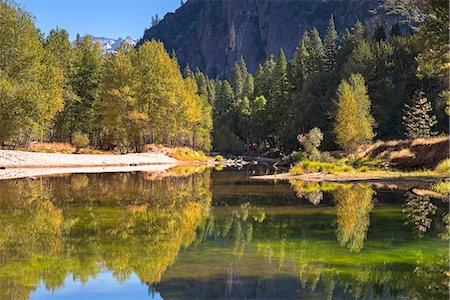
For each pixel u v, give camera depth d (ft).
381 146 106.01
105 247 21.81
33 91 117.80
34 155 106.73
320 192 51.52
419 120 150.30
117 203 40.34
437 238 24.16
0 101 114.62
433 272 17.16
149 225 28.58
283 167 126.72
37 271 17.42
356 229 27.20
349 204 39.99
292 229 27.48
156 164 139.54
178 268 17.76
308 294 14.40
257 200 43.88
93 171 92.63
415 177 67.72
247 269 17.57
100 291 14.97
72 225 28.14
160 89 155.63
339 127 141.38
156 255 20.08
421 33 51.65
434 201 41.60
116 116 149.89
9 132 118.52
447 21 46.68
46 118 130.31
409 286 15.53
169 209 36.86
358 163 101.14
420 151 84.38
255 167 132.16
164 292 14.74
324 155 112.57
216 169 116.67
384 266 18.02
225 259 19.29
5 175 75.41
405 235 25.18
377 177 71.05
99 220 30.35
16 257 19.67
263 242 23.17
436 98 157.69
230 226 28.60
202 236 24.95
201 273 17.01
